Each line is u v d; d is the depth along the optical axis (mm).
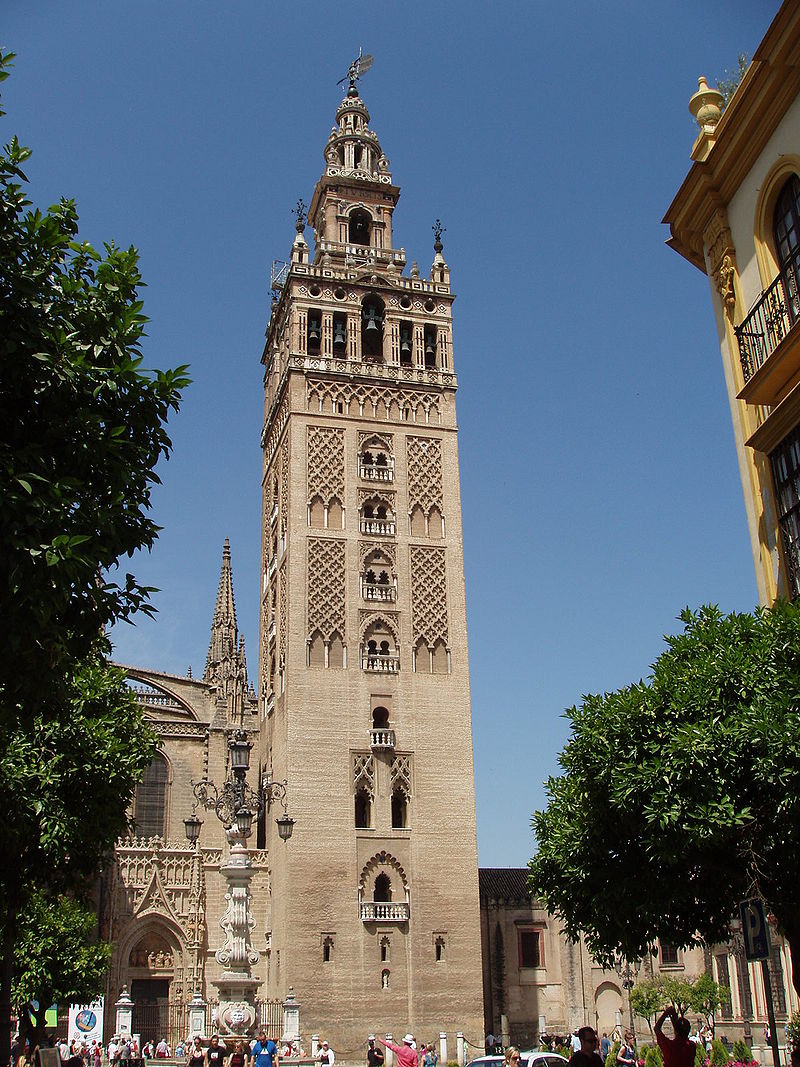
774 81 25875
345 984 68188
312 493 79250
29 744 34781
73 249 21766
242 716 83625
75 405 20375
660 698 25844
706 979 76812
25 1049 55125
